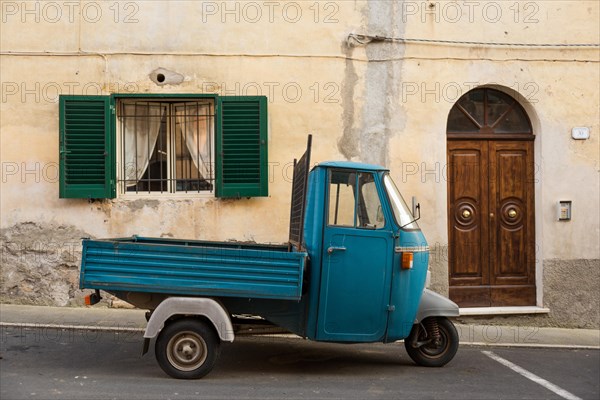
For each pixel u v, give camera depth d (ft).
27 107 30.04
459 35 31.01
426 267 21.61
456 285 31.27
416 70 30.89
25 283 30.01
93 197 29.63
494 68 31.17
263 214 30.27
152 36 30.27
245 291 19.60
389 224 20.79
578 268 31.19
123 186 30.60
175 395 18.15
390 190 21.27
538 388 20.40
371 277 20.63
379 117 30.83
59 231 30.01
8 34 30.09
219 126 29.91
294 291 19.52
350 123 30.71
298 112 30.53
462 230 31.50
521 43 31.22
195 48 30.35
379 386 19.89
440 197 30.68
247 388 19.17
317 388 19.44
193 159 31.01
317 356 23.76
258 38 30.48
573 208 31.30
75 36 30.17
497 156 31.76
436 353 22.62
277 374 21.08
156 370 20.95
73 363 21.54
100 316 28.27
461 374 21.84
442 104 30.91
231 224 30.25
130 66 30.19
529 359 24.73
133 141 30.86
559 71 31.35
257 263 19.65
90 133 29.66
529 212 31.78
